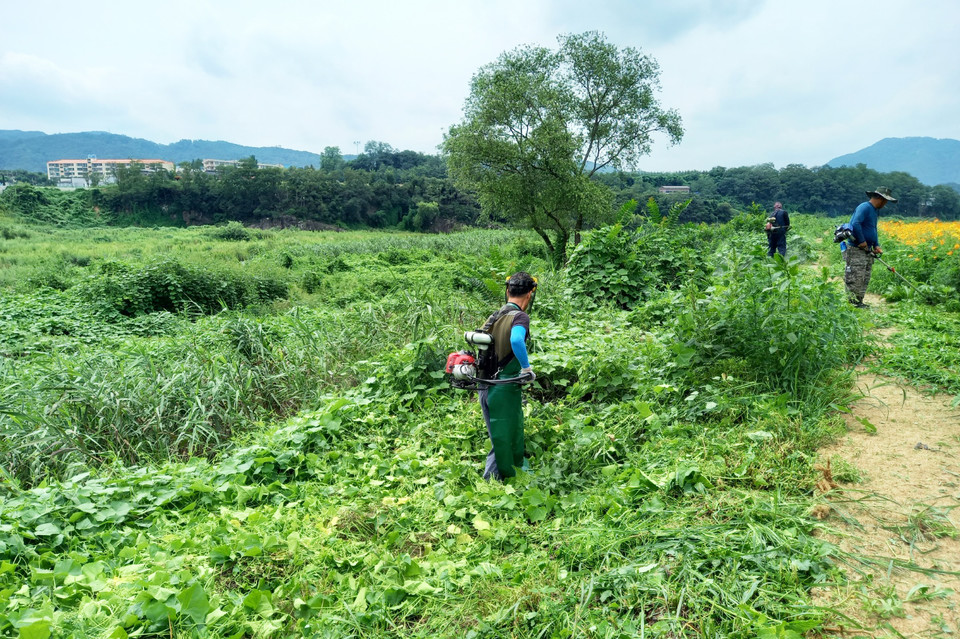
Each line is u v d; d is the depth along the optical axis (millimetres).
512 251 29000
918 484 3559
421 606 2861
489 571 3006
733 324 5453
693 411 4766
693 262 10383
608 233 10273
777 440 4133
